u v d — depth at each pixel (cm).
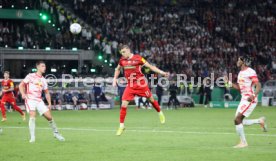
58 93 6525
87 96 6669
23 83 2770
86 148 2475
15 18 7900
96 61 7819
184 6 9812
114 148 2473
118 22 8650
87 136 3064
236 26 9425
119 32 8519
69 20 8150
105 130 3488
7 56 7194
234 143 2688
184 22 9106
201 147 2506
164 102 7025
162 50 8350
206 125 3903
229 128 3625
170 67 8019
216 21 9394
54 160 2109
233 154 2247
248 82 2566
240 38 9212
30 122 2755
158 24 8925
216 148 2462
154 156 2203
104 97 6688
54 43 7712
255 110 6122
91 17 8525
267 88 7719
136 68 2941
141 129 3553
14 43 7500
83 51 7606
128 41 8406
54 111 6166
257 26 9475
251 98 2541
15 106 4497
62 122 4281
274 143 2675
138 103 6656
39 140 2841
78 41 7850
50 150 2408
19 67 7650
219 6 9750
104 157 2183
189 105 7062
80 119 4666
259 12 9719
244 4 9869
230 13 9588
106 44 8088
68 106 6525
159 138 2936
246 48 9038
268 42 9194
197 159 2112
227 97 7369
